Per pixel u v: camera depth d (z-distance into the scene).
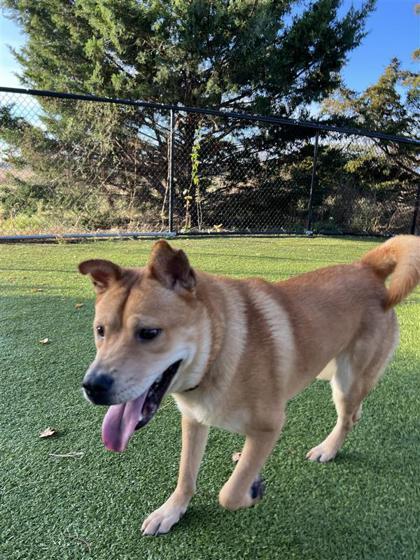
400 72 13.67
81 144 9.39
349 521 1.95
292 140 10.98
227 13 9.68
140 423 1.75
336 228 10.96
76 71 11.17
